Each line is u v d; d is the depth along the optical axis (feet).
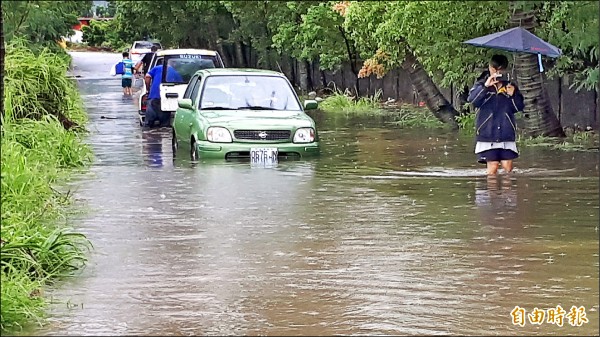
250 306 22.34
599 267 25.67
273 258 26.96
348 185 40.32
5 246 24.23
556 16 51.55
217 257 27.14
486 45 45.16
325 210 34.35
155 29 155.33
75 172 44.83
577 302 22.53
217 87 53.67
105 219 32.68
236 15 122.72
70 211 34.17
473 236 29.66
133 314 21.70
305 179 42.24
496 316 21.52
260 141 49.26
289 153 49.55
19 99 50.98
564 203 35.29
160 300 22.81
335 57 99.55
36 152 42.39
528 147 53.67
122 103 96.94
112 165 47.75
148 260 26.76
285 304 22.49
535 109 57.88
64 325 20.89
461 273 25.18
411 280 24.53
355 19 75.10
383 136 62.54
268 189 39.37
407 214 33.42
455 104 77.15
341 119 77.66
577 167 45.21
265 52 128.98
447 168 45.75
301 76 117.80
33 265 24.56
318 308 22.18
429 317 21.48
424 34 63.52
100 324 20.97
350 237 29.68
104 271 25.54
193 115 51.70
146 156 52.06
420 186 39.83
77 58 214.48
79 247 28.19
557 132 58.23
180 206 35.32
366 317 21.50
